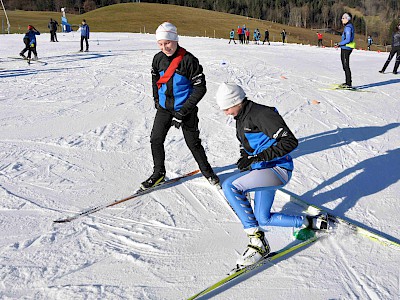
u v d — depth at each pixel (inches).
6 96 356.8
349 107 326.6
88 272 123.9
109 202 168.4
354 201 168.4
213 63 564.1
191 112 169.0
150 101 340.5
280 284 118.9
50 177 191.8
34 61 600.1
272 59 630.5
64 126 271.0
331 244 137.3
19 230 146.3
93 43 969.5
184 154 222.5
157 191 177.8
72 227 149.0
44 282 119.0
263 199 135.3
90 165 206.4
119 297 113.4
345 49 378.3
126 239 141.3
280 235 143.7
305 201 167.9
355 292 115.3
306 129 269.1
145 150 227.8
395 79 464.1
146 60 598.9
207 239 141.9
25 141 240.8
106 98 350.0
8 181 186.5
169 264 128.3
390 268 125.0
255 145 122.6
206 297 114.0
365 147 234.1
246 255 124.3
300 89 390.3
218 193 175.9
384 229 147.3
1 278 120.1
